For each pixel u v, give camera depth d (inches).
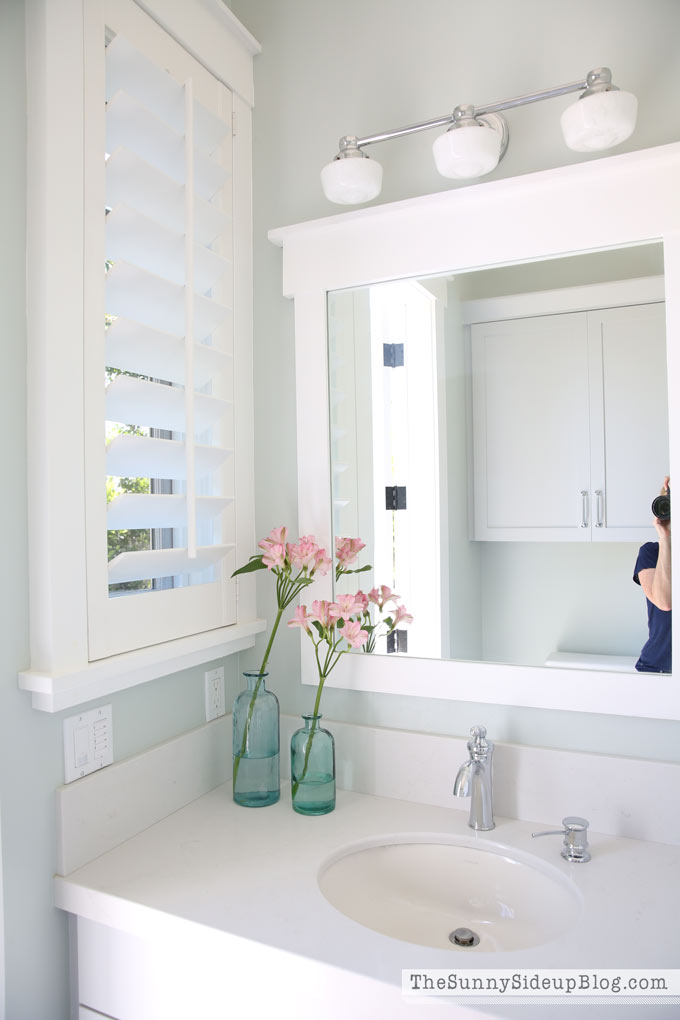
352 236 52.6
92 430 41.2
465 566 48.9
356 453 52.9
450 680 49.3
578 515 45.7
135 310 45.4
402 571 51.2
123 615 43.6
